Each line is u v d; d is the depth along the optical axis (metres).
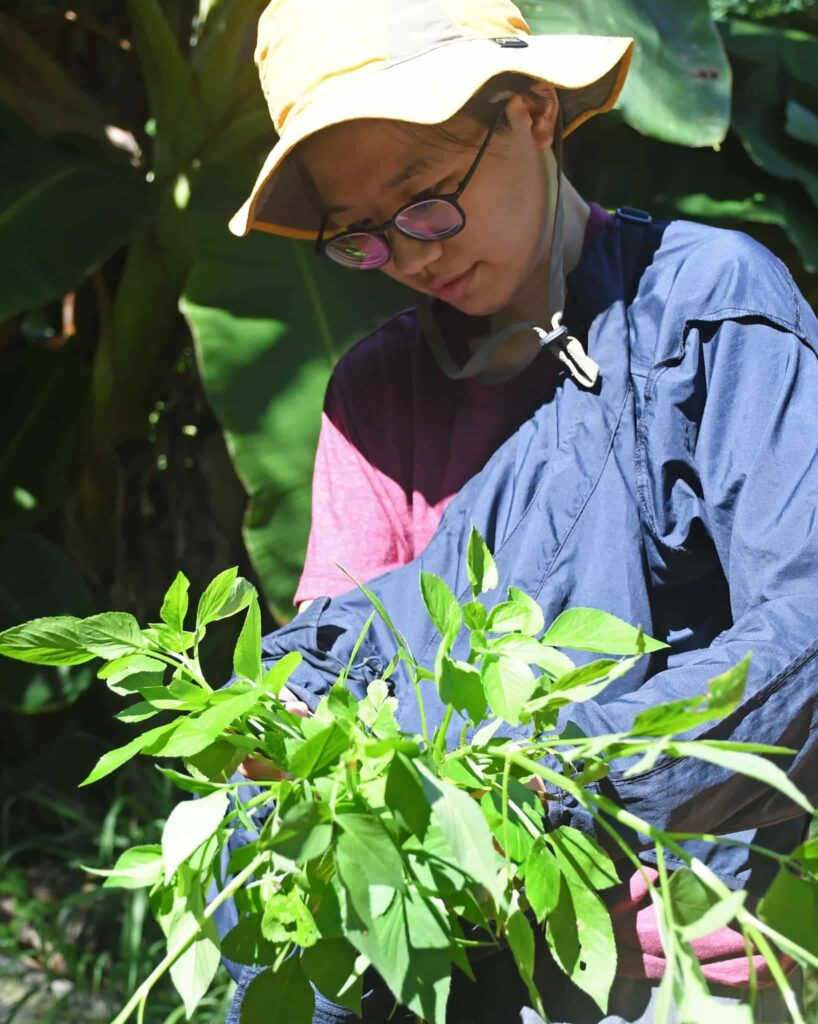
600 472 1.38
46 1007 3.55
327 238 1.75
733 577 1.30
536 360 1.54
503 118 1.45
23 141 4.06
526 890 1.00
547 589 1.36
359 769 0.97
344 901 0.91
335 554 1.68
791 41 4.12
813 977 2.18
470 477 1.57
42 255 3.75
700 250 1.45
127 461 4.45
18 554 4.24
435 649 1.45
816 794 1.23
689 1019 0.79
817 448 1.29
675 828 1.14
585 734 1.14
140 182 4.15
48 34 4.73
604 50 1.50
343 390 1.75
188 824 0.95
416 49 1.47
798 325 1.38
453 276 1.52
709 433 1.35
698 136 3.52
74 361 4.68
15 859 4.54
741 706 1.14
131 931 3.54
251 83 3.89
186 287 3.49
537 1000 0.98
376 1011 1.38
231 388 3.38
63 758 4.72
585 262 1.49
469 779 1.02
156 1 3.83
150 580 4.43
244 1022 1.08
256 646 1.10
